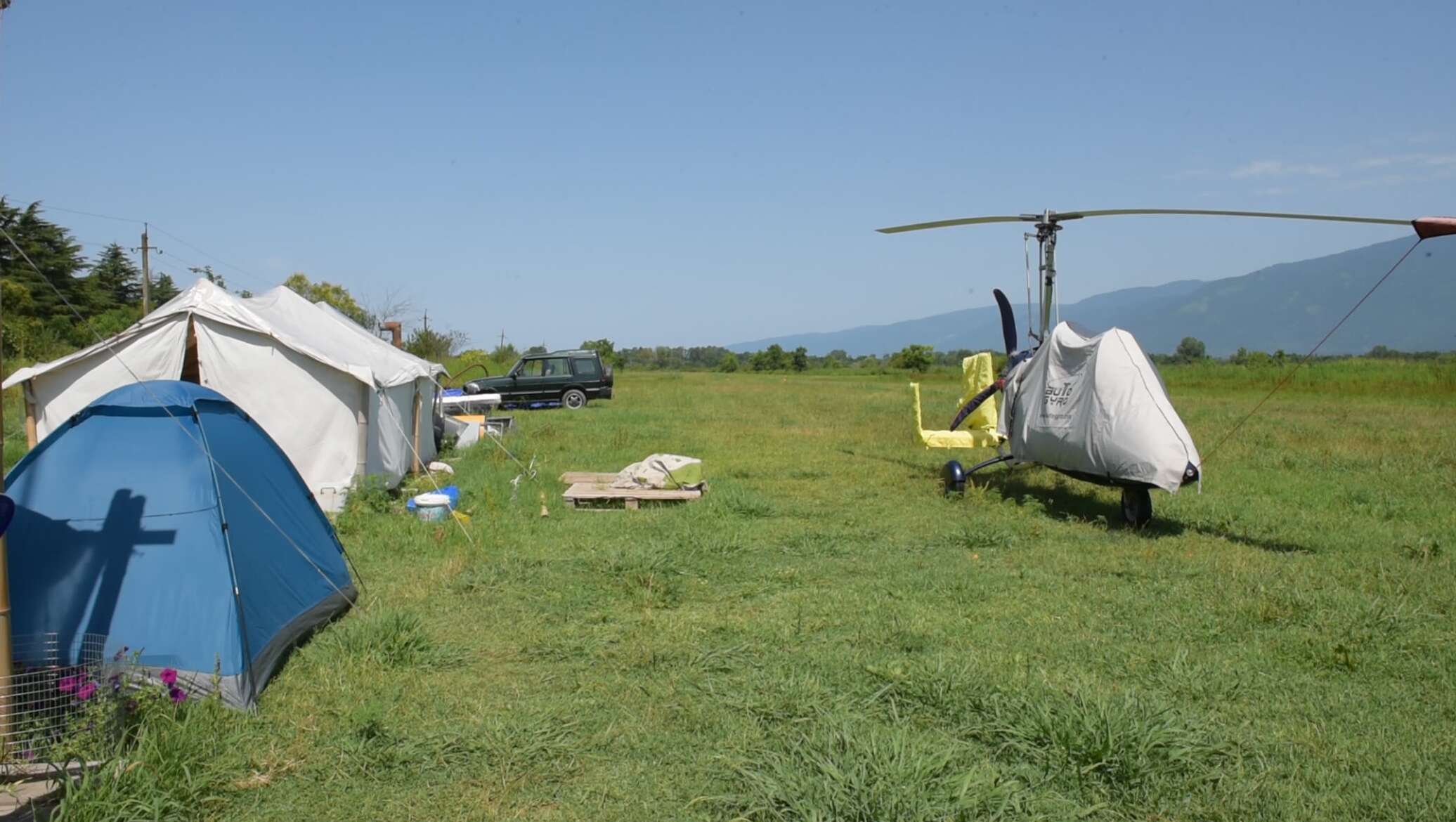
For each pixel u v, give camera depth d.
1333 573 7.07
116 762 3.67
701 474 11.05
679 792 3.79
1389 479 11.64
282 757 4.07
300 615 5.48
